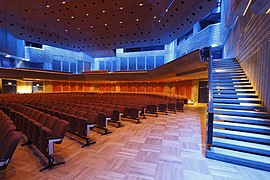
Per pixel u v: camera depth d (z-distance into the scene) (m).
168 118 6.20
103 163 2.52
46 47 17.56
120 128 4.64
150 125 5.03
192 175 2.22
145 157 2.75
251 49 4.93
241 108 3.81
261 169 2.36
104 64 21.92
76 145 3.28
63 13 9.74
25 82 16.52
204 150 3.07
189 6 8.32
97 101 8.09
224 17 10.38
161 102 7.43
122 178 2.12
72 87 18.31
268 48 3.61
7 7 9.04
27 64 17.14
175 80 14.14
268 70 3.57
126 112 5.64
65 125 2.54
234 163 2.54
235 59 7.38
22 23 10.90
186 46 15.28
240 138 2.94
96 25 11.26
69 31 12.20
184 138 3.76
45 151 2.38
